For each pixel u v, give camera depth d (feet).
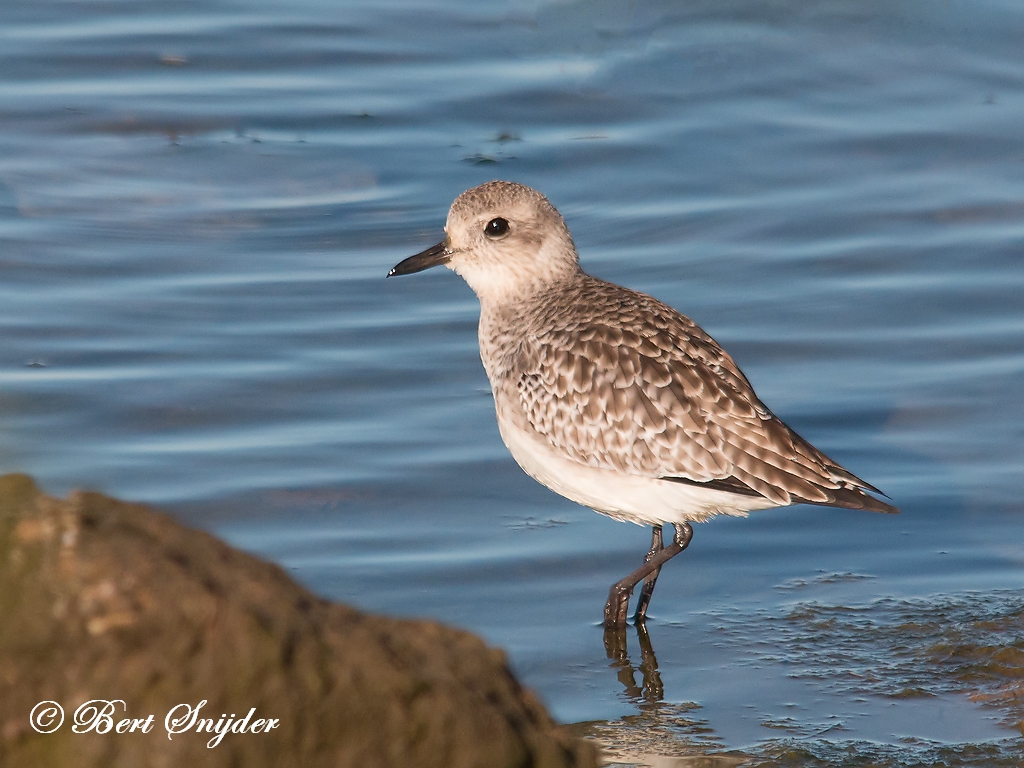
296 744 19.81
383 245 55.83
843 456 42.88
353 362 47.37
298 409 44.55
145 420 43.47
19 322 48.73
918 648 32.86
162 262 53.72
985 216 56.90
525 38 73.41
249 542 37.73
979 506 40.06
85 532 19.81
